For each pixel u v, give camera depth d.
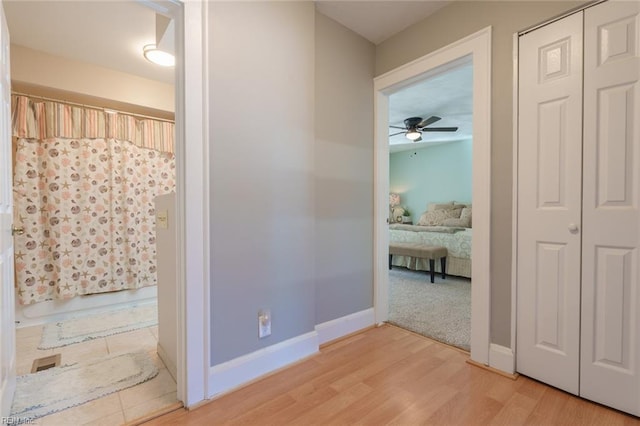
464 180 6.03
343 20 2.19
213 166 1.52
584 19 1.47
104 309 2.92
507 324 1.73
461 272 4.17
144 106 2.99
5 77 1.42
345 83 2.29
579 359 1.49
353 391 1.56
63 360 1.92
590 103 1.46
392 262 4.95
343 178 2.29
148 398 1.50
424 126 4.27
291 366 1.80
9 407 1.36
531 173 1.64
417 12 2.09
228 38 1.57
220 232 1.55
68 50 2.47
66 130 2.68
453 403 1.46
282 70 1.80
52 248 2.63
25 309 2.54
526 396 1.51
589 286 1.46
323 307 2.16
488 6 1.80
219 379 1.54
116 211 2.93
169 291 1.76
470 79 3.11
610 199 1.41
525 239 1.67
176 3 1.40
